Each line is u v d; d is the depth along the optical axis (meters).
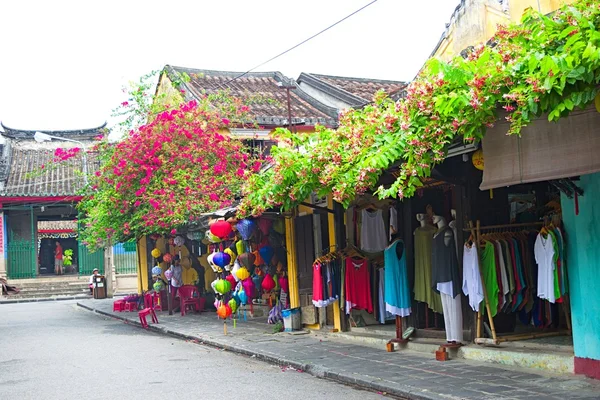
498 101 7.24
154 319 19.78
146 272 26.09
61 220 39.94
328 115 22.56
